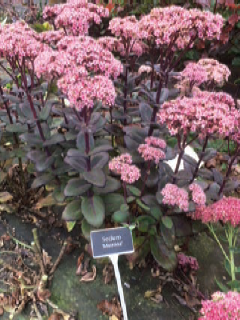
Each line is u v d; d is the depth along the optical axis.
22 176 0.78
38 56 0.55
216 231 0.75
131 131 0.69
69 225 0.70
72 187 0.60
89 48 0.54
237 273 0.69
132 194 0.66
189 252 0.72
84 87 0.49
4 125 0.74
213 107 0.51
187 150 0.85
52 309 0.62
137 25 0.61
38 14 1.48
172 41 0.60
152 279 0.67
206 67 0.71
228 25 1.19
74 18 0.63
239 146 0.61
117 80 0.75
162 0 1.30
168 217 0.57
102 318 0.61
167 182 0.63
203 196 0.55
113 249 0.55
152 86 0.74
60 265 0.69
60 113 0.65
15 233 0.75
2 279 0.67
